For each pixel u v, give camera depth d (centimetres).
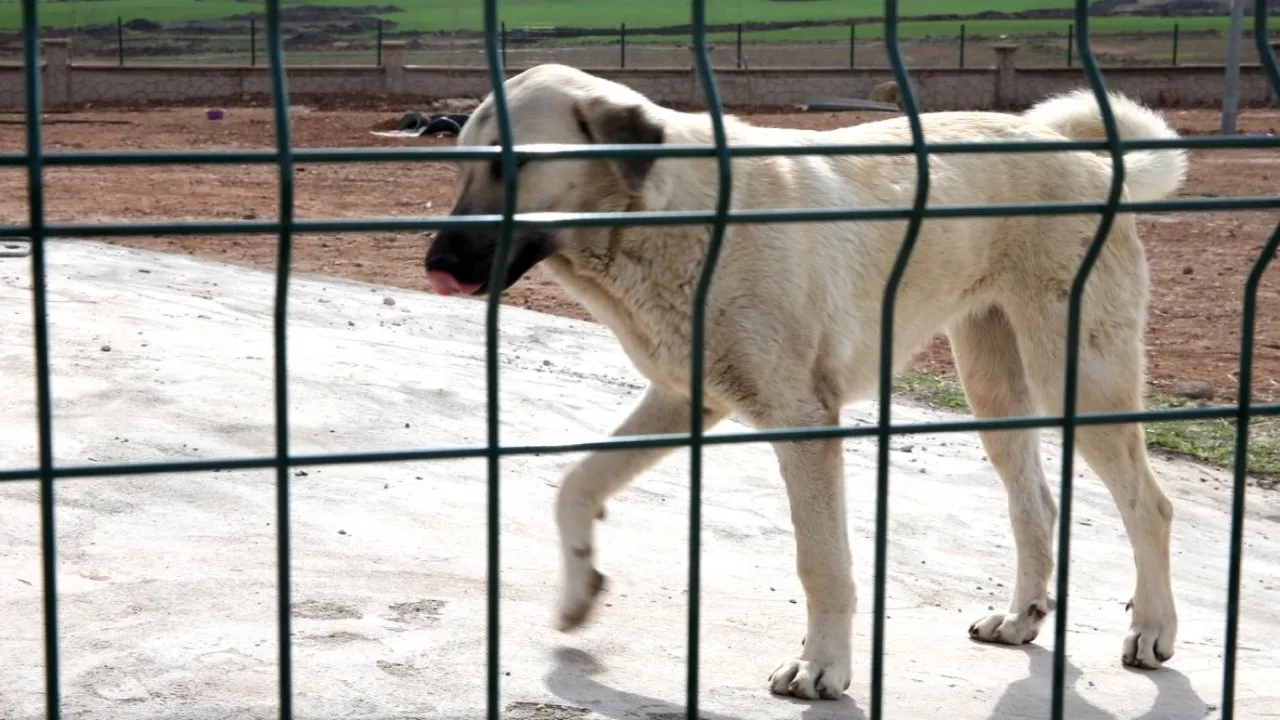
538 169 464
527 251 468
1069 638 570
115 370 841
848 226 511
